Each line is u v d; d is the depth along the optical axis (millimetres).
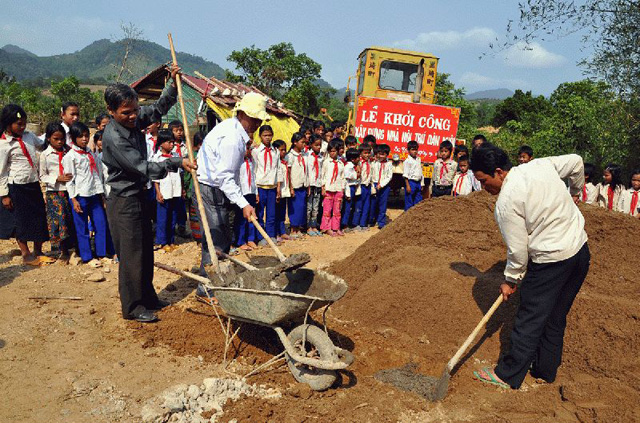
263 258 4906
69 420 3090
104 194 6586
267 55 45906
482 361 4066
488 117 47906
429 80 12078
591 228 5141
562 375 3848
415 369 3996
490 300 4512
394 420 3236
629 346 3771
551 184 3410
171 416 3141
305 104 45938
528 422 3248
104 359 3959
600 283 4531
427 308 4625
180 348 4191
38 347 4082
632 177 7520
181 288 5777
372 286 5168
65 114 6910
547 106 39125
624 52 9328
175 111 13586
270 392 3512
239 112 4691
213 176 4664
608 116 10812
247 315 3766
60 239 6328
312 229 9109
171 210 7469
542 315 3549
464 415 3328
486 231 5508
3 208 6254
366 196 9648
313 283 4168
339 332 4609
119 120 4410
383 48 11883
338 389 3615
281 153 8281
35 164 6246
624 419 3152
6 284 5555
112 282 5848
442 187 9656
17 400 3283
